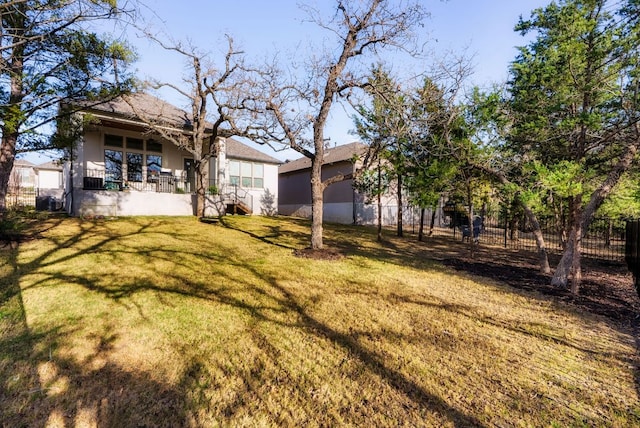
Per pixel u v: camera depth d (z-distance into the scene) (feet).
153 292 16.12
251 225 45.03
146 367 9.66
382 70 26.48
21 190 63.52
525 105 23.89
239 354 10.67
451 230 63.16
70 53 21.47
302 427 7.52
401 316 14.56
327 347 11.40
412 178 32.07
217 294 16.47
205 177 47.75
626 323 14.24
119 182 48.06
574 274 19.07
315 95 28.22
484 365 10.46
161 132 42.50
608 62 20.13
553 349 11.66
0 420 7.38
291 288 18.15
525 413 8.18
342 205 68.59
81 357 10.02
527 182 23.73
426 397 8.75
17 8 16.44
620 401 8.70
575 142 23.13
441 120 24.94
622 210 25.73
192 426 7.44
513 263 29.17
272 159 67.10
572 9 20.94
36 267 19.19
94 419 7.55
